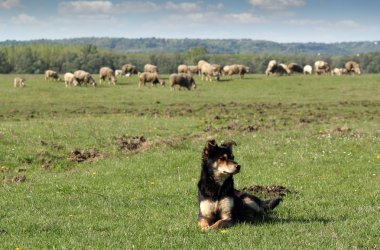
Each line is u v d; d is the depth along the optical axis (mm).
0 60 176750
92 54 196000
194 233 10781
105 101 53125
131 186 16859
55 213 13352
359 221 11219
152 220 12305
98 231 11328
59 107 48312
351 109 46000
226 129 30891
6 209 14023
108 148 24609
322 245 9422
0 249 9992
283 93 61219
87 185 17094
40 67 185750
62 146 24469
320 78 75438
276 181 16906
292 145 23234
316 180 16953
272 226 11164
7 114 43281
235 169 10609
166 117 39688
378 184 16172
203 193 11219
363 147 22094
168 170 19297
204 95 59219
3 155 22250
